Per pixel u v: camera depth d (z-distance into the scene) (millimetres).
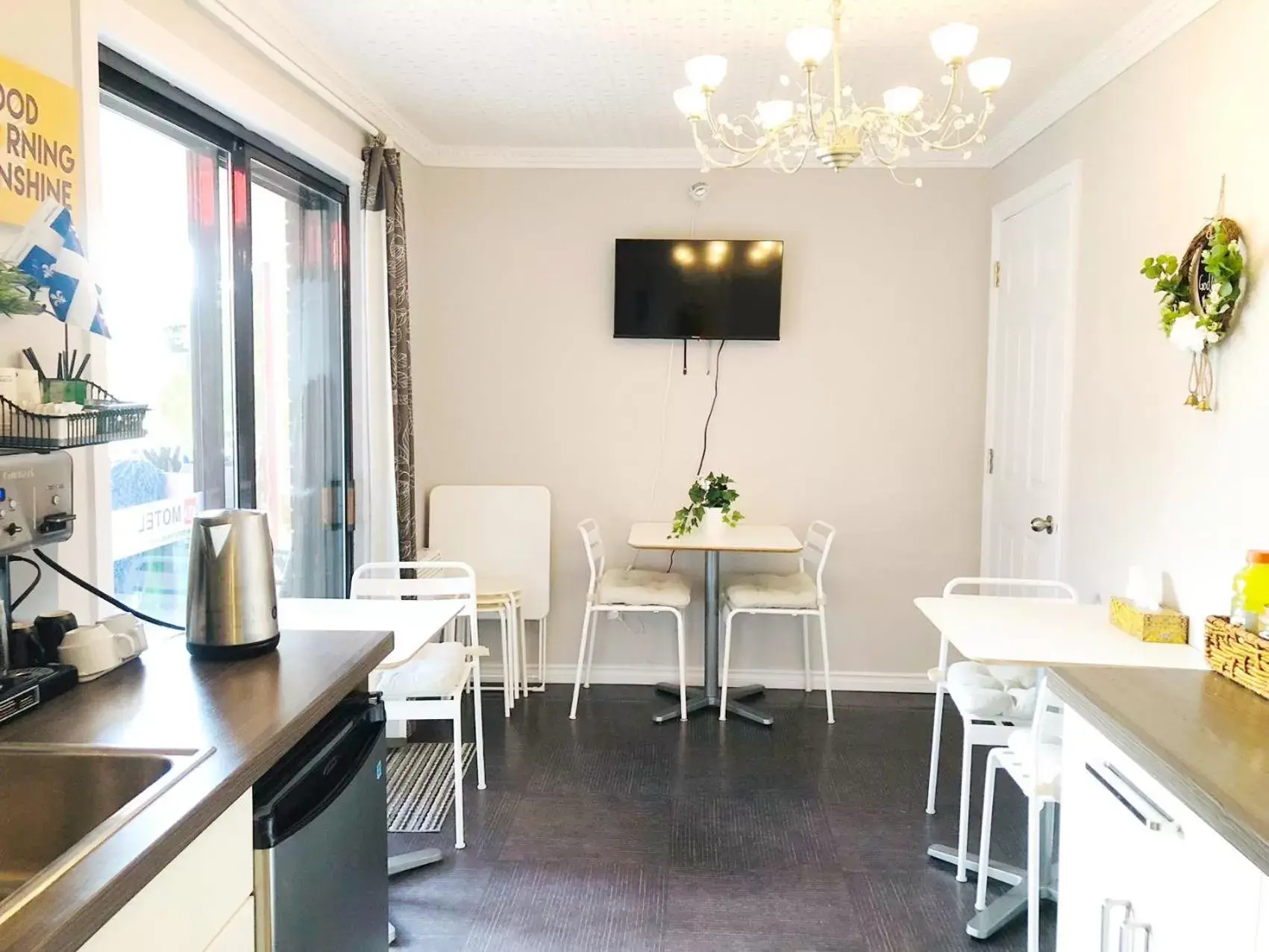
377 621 2355
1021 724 2639
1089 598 2986
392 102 3514
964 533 4219
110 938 979
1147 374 2627
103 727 1369
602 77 3201
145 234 2340
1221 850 1274
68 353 1797
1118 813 1590
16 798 1266
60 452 1637
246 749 1288
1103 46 2807
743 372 4238
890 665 4312
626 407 4289
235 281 2699
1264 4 2092
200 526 1708
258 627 1740
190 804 1111
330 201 3453
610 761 3457
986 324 4129
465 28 2756
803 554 4234
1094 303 2996
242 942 1287
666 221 4219
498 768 3385
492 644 4391
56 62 1787
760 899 2520
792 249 4184
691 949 2295
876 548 4262
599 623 4395
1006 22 2654
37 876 944
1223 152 2256
